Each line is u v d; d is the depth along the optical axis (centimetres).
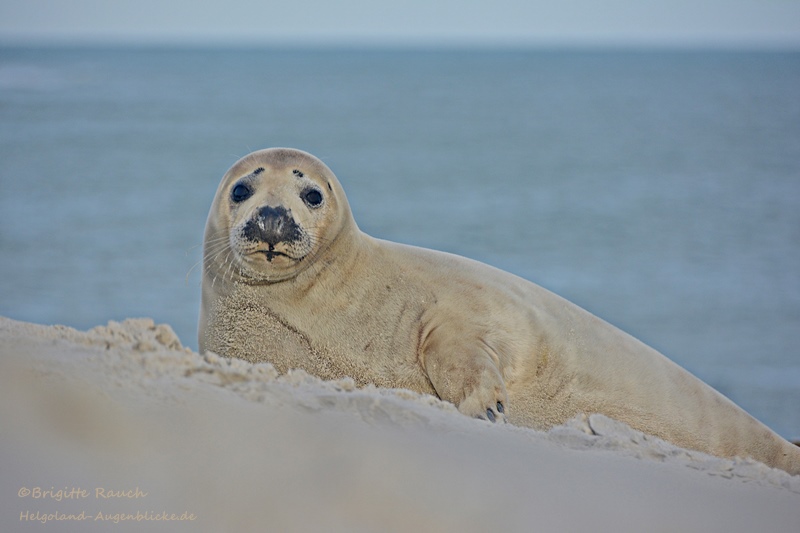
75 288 2631
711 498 473
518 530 379
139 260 2991
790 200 4550
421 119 10144
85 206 4106
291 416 444
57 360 441
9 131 8012
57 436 363
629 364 867
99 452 360
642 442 604
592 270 3039
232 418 418
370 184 5231
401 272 853
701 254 3284
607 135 8381
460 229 3784
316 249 804
